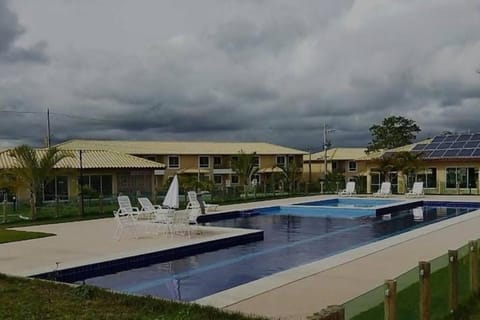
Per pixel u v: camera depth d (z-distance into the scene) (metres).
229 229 17.50
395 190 43.09
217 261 13.26
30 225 19.52
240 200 32.66
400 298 6.51
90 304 7.43
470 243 7.69
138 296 7.77
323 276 9.32
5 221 20.91
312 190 42.25
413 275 7.29
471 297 7.38
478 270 7.77
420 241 13.58
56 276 10.41
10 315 6.91
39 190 25.27
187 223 17.62
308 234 18.64
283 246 15.80
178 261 13.27
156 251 12.96
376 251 11.94
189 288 10.36
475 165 39.25
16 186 22.09
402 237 14.35
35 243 14.46
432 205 31.17
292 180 42.62
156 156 53.66
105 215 23.42
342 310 4.43
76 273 10.98
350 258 11.05
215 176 55.53
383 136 73.75
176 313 6.93
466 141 41.59
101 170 37.25
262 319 6.49
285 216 25.89
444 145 42.69
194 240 14.83
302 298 7.81
